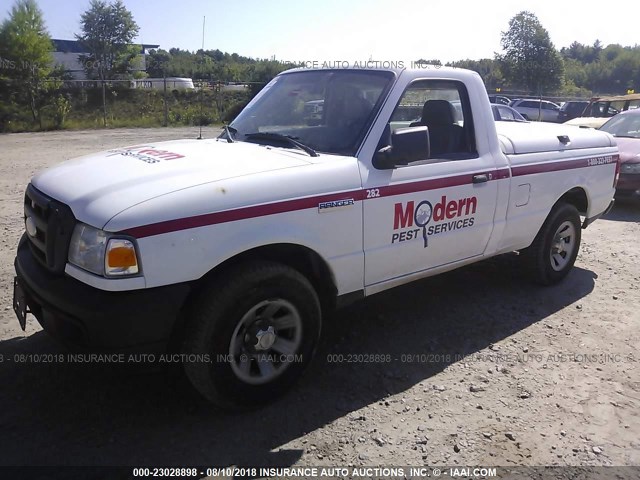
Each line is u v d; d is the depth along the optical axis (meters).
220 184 3.02
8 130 25.56
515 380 3.74
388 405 3.41
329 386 3.60
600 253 6.69
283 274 3.19
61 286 2.89
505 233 4.64
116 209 2.78
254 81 31.45
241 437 3.07
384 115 3.74
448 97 4.26
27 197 3.50
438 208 3.99
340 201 3.41
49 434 3.02
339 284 3.59
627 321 4.71
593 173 5.44
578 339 4.37
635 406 3.48
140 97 33.78
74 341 2.86
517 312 4.82
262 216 3.09
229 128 4.33
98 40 45.38
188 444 2.99
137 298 2.77
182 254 2.85
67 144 18.67
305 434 3.12
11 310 4.48
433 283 5.44
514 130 5.23
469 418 3.31
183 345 2.99
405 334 4.36
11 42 30.69
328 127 3.85
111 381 3.53
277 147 3.79
